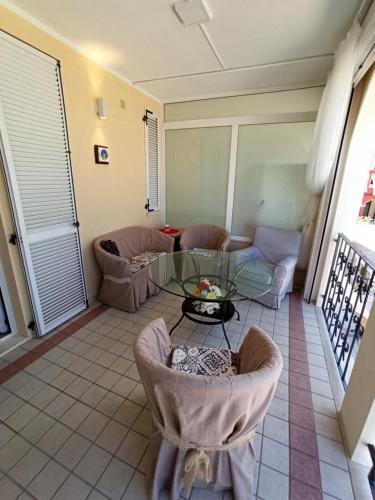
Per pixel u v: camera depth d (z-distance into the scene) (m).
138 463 1.18
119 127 2.77
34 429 1.33
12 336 2.06
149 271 2.31
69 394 1.54
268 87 2.92
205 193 3.65
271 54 2.17
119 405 1.48
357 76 1.94
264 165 3.19
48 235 2.04
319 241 2.59
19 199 1.77
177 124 3.52
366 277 1.83
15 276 1.88
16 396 1.52
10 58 1.60
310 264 2.70
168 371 0.80
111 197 2.80
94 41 2.02
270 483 1.11
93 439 1.28
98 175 2.56
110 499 1.04
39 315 2.04
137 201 3.30
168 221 4.03
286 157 3.06
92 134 2.41
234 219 3.55
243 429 0.90
